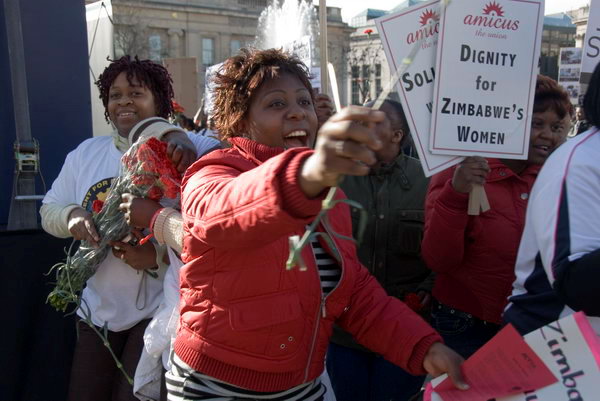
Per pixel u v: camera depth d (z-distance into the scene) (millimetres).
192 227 1562
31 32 4012
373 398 2791
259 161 1871
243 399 1805
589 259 1553
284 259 1745
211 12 35469
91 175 2846
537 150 2549
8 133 3830
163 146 2420
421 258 2922
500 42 2143
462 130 2139
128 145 2859
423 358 1864
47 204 2877
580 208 1623
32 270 3203
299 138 1934
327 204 1208
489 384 1675
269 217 1288
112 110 2885
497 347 1657
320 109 3105
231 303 1743
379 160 2848
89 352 2766
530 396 1586
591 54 2451
